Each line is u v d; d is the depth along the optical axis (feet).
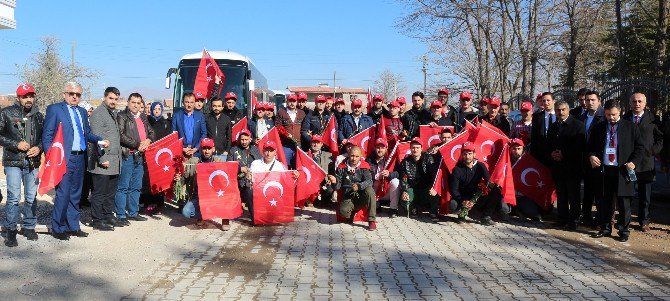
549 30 91.97
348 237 27.45
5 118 23.16
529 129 33.32
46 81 174.91
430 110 36.45
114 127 27.50
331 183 31.58
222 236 27.35
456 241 26.71
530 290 18.85
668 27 72.18
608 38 98.68
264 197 29.91
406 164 33.04
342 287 19.06
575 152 29.25
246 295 18.08
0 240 24.21
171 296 17.84
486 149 32.32
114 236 26.40
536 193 31.76
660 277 20.72
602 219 28.07
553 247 25.58
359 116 36.81
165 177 30.81
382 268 21.61
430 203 32.45
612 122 27.35
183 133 31.68
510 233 28.76
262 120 38.42
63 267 20.70
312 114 38.01
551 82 122.42
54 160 23.47
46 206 34.17
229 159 31.91
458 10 89.81
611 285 19.54
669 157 29.22
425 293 18.45
